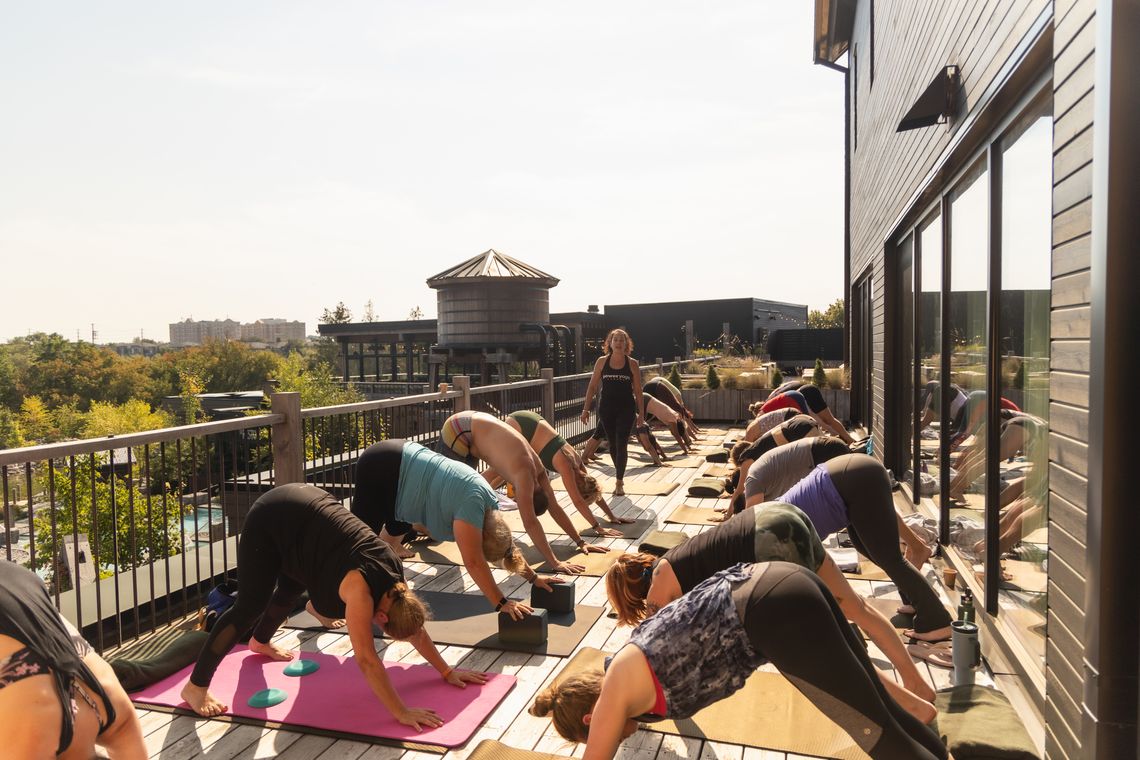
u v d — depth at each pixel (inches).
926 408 226.8
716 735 109.3
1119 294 73.4
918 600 138.6
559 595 161.9
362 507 162.4
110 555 435.5
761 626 75.0
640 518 251.8
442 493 149.0
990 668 130.3
